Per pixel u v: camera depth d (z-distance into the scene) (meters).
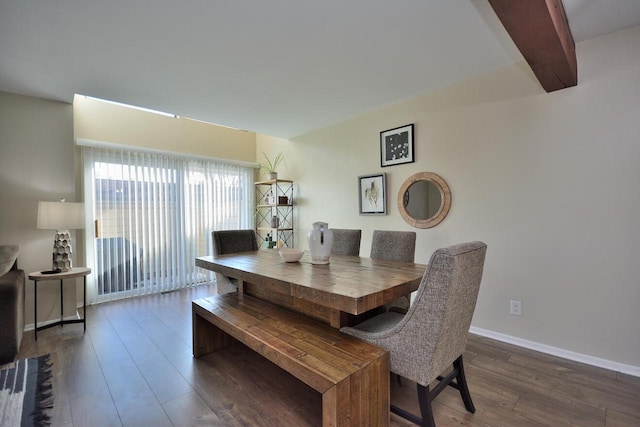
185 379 2.06
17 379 2.05
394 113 3.39
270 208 5.27
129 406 1.77
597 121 2.19
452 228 2.94
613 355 2.16
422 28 2.02
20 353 2.44
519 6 1.43
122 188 4.05
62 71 2.48
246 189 5.40
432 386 1.96
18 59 2.28
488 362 2.27
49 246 3.06
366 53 2.32
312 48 2.23
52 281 3.09
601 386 1.95
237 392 1.92
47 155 3.05
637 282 2.07
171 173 4.49
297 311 2.17
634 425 1.59
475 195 2.79
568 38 2.01
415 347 1.44
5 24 1.85
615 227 2.14
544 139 2.42
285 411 1.73
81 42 2.07
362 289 1.60
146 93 2.95
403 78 2.77
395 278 1.87
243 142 5.44
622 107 2.10
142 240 4.19
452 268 1.32
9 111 2.88
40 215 2.76
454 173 2.92
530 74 2.47
